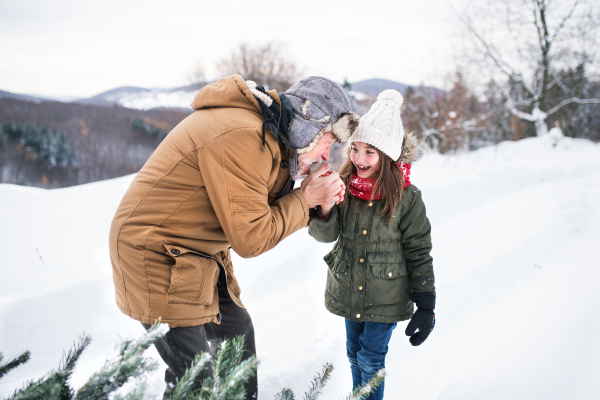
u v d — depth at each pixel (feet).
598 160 27.99
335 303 6.68
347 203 6.68
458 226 15.33
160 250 4.84
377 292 6.35
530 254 12.34
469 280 10.84
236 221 4.75
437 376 7.39
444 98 48.78
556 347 5.45
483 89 50.29
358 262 6.47
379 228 6.39
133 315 4.96
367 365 6.30
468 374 5.75
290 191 5.50
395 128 6.18
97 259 15.23
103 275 13.32
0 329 9.74
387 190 6.25
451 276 11.00
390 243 6.43
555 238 13.26
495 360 5.81
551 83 49.03
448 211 19.24
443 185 20.56
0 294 12.23
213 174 4.74
